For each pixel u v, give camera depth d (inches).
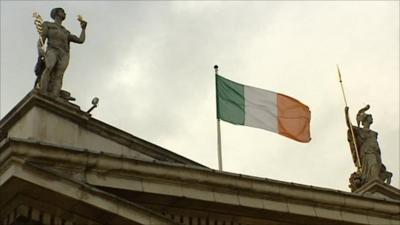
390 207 1131.9
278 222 1063.0
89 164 958.4
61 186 900.6
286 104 1331.2
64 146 951.6
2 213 917.2
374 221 1118.4
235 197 1027.3
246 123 1294.3
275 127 1311.5
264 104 1317.7
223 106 1284.4
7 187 888.9
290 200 1063.6
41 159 930.1
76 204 909.8
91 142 1036.5
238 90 1307.8
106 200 919.0
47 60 1057.5
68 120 1026.7
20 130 1013.8
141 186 979.3
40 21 1093.8
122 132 1064.8
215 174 1018.7
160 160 1059.3
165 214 1000.9
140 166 983.0
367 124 1336.1
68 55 1085.1
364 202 1114.7
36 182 888.3
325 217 1080.8
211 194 1013.8
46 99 1016.9
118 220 925.2
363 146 1300.4
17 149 905.5
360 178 1280.8
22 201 901.8
